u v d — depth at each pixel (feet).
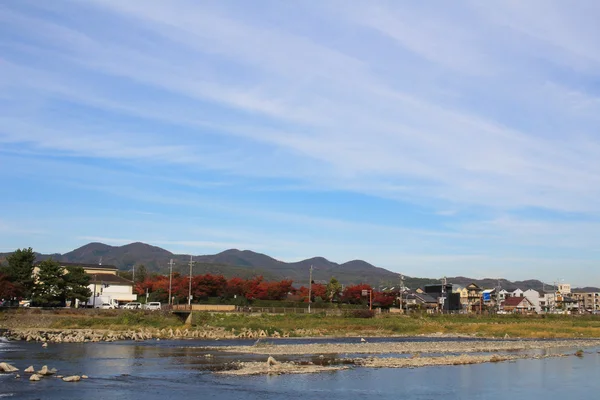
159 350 204.95
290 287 466.70
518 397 128.16
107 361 171.83
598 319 468.34
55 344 218.18
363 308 422.82
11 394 117.19
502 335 328.49
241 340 256.52
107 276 440.86
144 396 119.24
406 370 166.09
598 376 161.07
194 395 121.60
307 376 150.10
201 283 409.49
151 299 433.89
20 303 352.49
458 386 140.56
